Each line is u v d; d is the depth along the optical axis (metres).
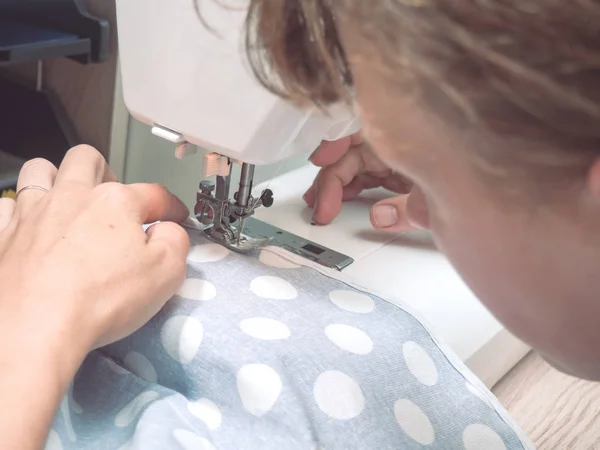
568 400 0.77
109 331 0.47
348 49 0.28
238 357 0.51
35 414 0.38
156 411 0.47
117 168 1.03
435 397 0.55
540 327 0.32
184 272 0.55
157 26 0.54
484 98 0.24
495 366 0.76
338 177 0.83
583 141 0.23
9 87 1.10
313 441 0.47
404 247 0.80
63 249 0.47
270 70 0.35
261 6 0.30
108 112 0.99
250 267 0.62
